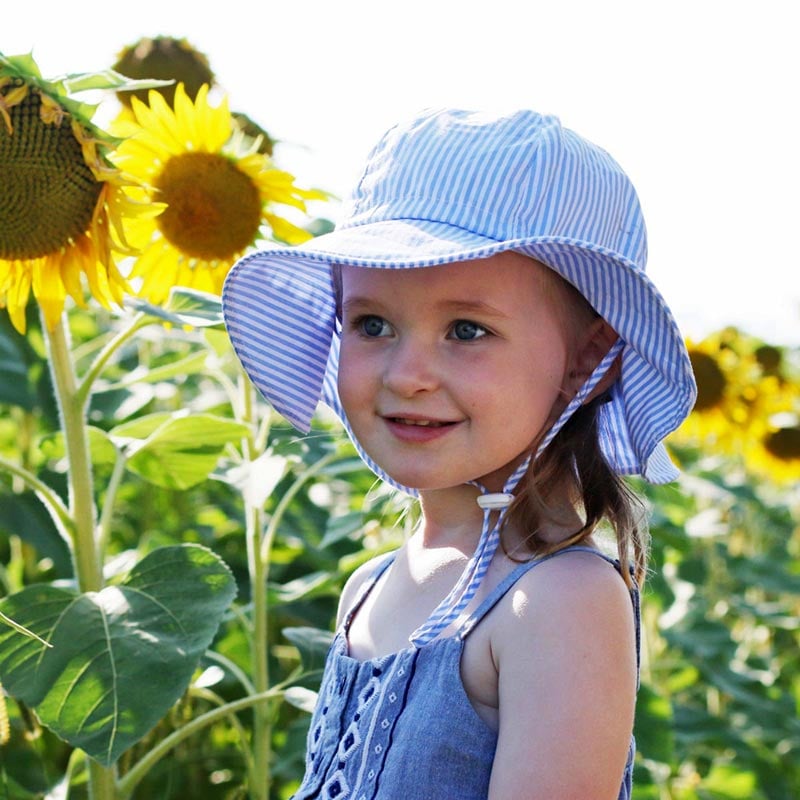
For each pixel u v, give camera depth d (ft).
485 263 5.55
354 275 5.79
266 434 10.62
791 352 19.01
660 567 15.11
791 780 14.73
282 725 13.43
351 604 6.70
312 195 10.43
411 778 5.37
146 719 7.41
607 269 5.52
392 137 6.07
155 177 10.28
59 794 9.36
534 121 5.90
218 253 10.38
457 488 6.07
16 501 12.49
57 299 8.82
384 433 5.72
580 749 5.11
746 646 17.37
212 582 8.02
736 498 17.67
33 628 7.73
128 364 16.72
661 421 5.86
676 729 13.91
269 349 6.69
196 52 12.04
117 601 7.91
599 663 5.24
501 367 5.55
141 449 9.42
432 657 5.54
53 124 8.45
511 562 5.62
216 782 12.21
